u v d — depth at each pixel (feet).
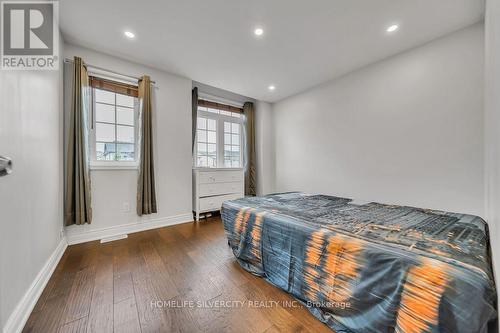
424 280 2.39
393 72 7.92
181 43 7.10
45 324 3.45
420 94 7.25
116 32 6.49
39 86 4.64
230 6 5.45
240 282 4.74
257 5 5.42
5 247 3.04
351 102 9.34
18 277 3.40
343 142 9.71
